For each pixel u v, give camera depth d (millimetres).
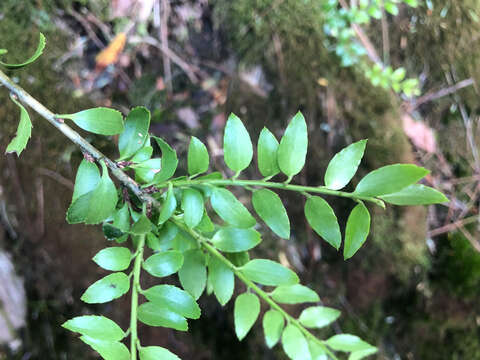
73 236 335
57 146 312
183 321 145
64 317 358
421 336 427
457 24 406
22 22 300
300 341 176
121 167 150
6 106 295
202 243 167
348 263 396
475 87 421
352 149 141
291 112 359
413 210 388
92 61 333
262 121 362
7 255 341
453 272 412
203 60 365
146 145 158
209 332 383
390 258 389
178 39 360
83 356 376
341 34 358
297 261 389
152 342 372
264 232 374
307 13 353
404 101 417
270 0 348
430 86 420
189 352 384
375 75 366
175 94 360
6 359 351
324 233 144
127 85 347
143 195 149
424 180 418
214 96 365
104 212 138
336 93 361
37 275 348
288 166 146
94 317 134
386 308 420
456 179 424
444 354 428
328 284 402
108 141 320
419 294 416
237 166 151
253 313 173
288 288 178
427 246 414
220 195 151
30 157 310
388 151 369
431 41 409
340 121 363
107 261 147
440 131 424
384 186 131
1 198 320
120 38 342
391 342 427
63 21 321
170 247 172
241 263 174
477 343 424
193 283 166
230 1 350
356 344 182
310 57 356
